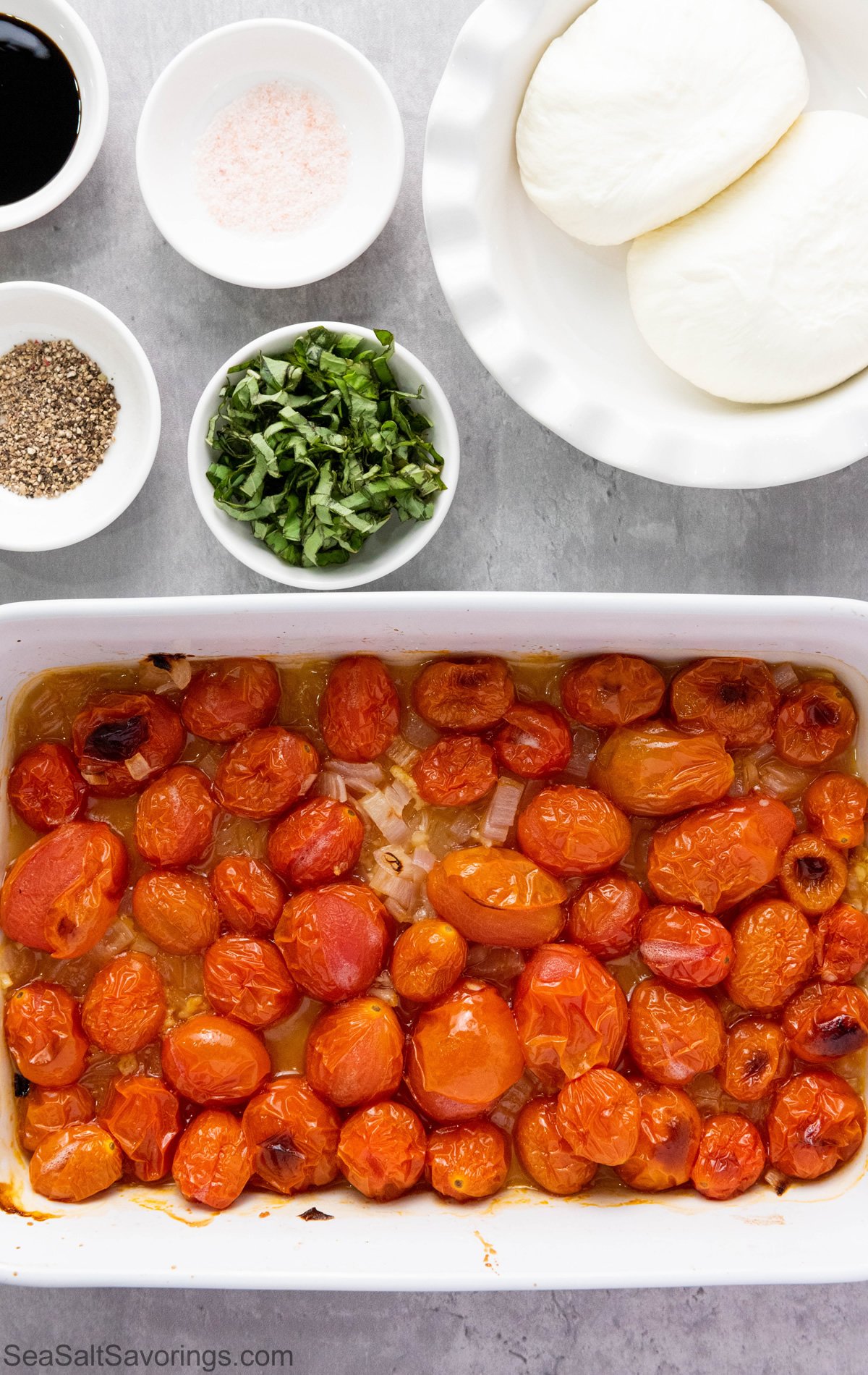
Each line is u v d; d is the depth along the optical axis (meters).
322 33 0.58
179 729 0.56
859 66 0.58
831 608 0.54
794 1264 0.54
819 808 0.56
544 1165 0.55
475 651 0.56
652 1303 0.61
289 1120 0.54
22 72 0.60
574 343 0.59
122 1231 0.55
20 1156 0.56
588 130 0.56
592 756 0.57
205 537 0.62
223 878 0.55
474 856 0.55
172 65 0.58
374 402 0.58
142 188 0.59
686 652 0.56
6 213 0.59
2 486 0.61
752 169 0.56
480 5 0.57
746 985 0.55
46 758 0.56
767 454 0.56
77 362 0.61
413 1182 0.55
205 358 0.61
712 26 0.55
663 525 0.61
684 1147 0.55
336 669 0.56
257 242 0.61
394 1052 0.54
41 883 0.55
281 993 0.55
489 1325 0.61
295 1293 0.61
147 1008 0.55
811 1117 0.55
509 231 0.59
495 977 0.56
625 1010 0.55
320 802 0.55
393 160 0.59
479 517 0.61
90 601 0.54
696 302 0.56
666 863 0.55
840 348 0.56
